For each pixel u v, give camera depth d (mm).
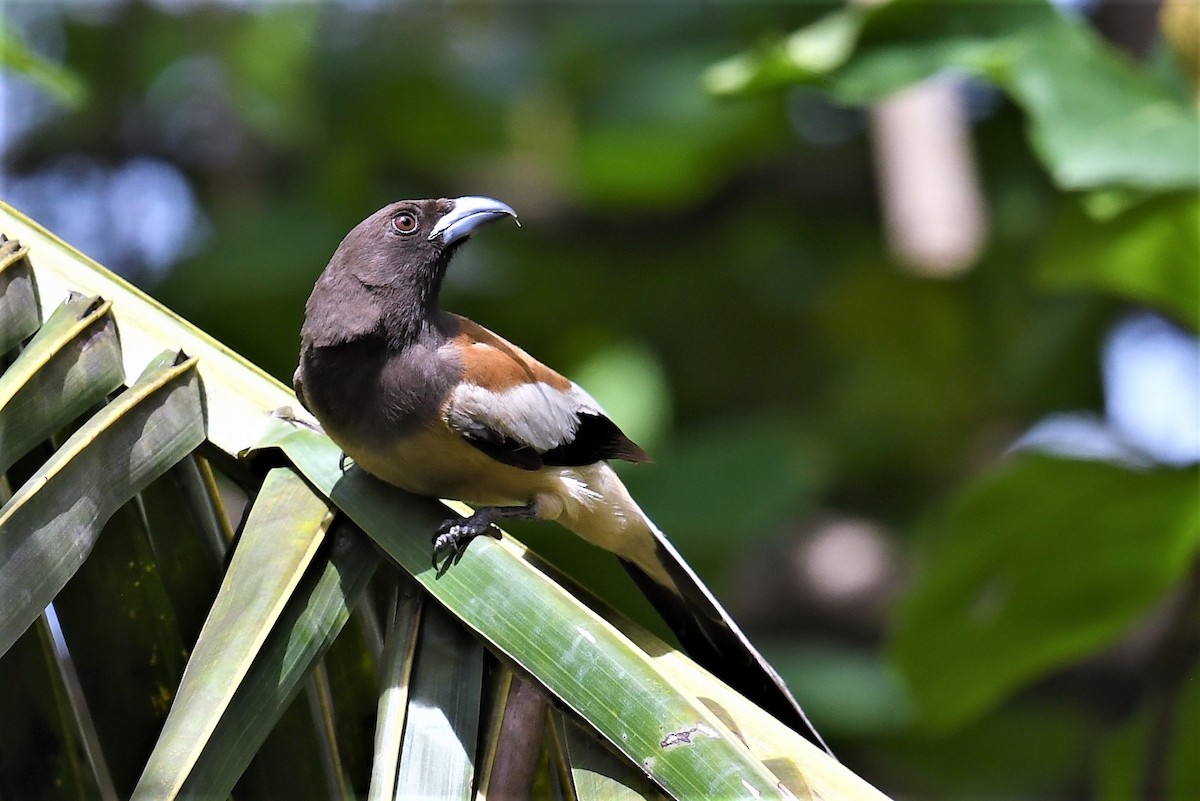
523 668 5164
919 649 11547
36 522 5059
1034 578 11070
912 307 16250
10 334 6082
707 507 14227
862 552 16453
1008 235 16422
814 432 16016
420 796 4965
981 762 15875
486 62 17047
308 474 5922
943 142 16453
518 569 5434
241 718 5078
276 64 17359
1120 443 10594
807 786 5156
